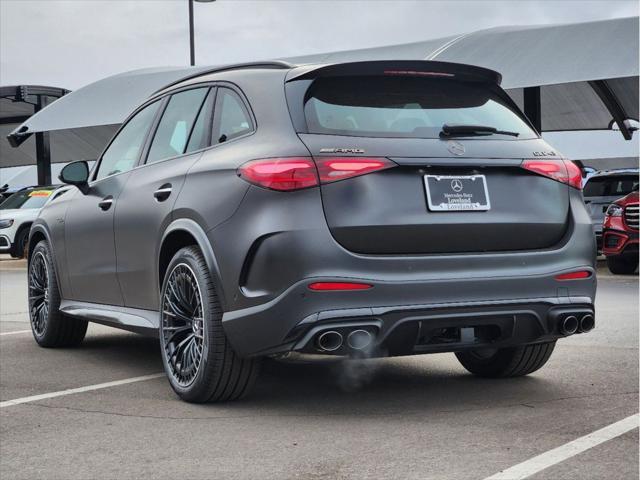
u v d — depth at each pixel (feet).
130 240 16.34
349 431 12.28
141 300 16.31
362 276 12.48
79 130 95.66
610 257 41.47
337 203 12.59
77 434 12.55
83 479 10.51
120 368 17.84
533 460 10.66
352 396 14.53
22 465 11.12
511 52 54.70
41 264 20.65
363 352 12.73
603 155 85.56
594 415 12.88
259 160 13.00
